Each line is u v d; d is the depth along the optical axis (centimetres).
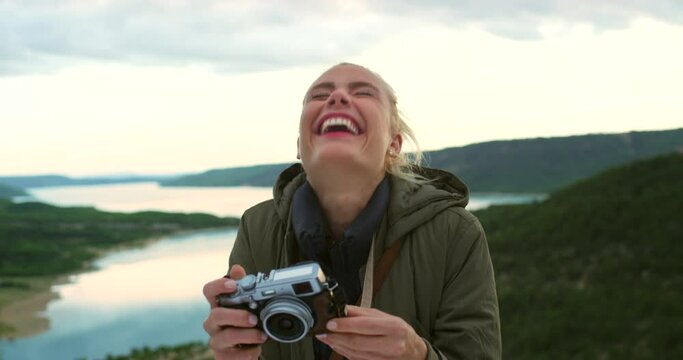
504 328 3369
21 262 16212
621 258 4247
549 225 5803
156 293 12131
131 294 12088
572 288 3838
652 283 3494
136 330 8981
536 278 4375
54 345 8038
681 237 4353
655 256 4069
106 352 7600
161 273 14662
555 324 3150
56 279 14188
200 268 15312
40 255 17112
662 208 5053
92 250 19088
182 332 8744
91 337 8562
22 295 12050
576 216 5781
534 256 5066
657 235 4553
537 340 3000
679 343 2455
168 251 18975
